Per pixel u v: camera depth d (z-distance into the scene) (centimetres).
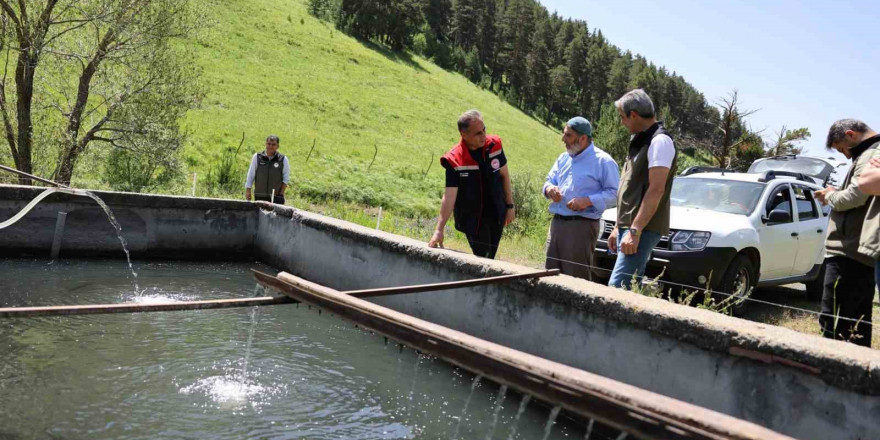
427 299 518
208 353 448
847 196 396
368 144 4259
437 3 15425
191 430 323
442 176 3847
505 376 190
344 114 4888
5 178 1287
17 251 757
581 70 15325
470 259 477
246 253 896
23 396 350
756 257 698
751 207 730
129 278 697
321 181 2911
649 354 340
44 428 312
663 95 13512
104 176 1628
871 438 253
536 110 13588
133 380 387
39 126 1393
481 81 13062
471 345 198
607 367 362
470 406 381
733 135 2980
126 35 1451
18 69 1324
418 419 357
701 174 841
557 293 393
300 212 785
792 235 757
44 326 482
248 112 4028
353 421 350
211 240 871
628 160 455
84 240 793
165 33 1502
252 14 6825
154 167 1667
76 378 383
